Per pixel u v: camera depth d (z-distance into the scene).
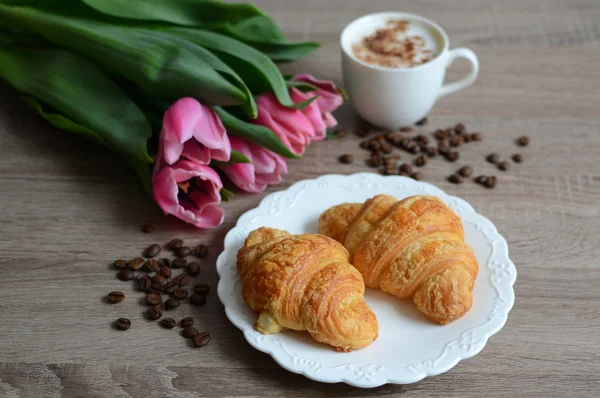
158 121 0.72
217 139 0.67
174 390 0.59
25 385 0.59
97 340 0.62
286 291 0.59
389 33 0.80
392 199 0.66
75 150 0.77
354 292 0.60
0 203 0.72
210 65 0.69
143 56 0.69
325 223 0.66
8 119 0.80
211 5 0.74
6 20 0.75
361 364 0.58
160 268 0.67
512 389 0.59
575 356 0.61
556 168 0.76
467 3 0.96
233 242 0.66
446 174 0.76
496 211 0.72
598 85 0.84
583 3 0.95
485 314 0.61
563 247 0.69
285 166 0.72
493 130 0.80
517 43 0.90
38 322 0.63
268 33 0.78
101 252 0.68
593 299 0.65
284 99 0.71
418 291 0.61
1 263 0.67
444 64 0.77
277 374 0.60
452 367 0.60
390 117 0.78
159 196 0.67
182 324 0.62
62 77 0.72
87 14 0.74
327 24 0.92
